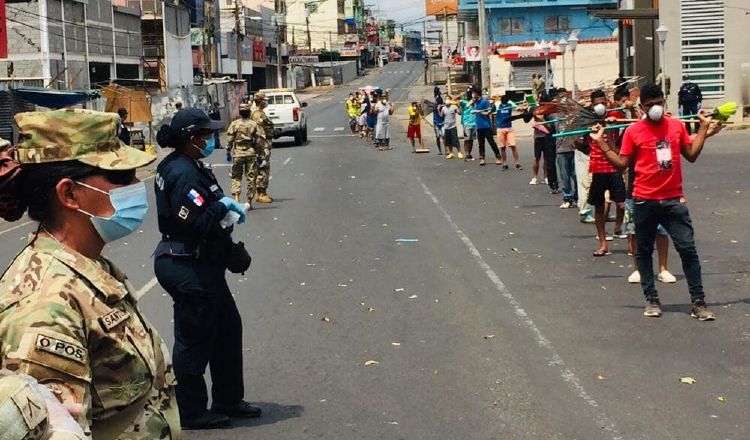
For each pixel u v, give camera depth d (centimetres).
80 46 3881
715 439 540
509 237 1277
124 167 269
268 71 9400
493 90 5800
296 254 1193
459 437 554
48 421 199
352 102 4144
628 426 564
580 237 1261
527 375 669
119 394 262
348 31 13675
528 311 861
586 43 5316
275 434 569
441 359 716
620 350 725
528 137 3331
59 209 268
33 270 254
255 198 1783
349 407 614
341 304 909
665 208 802
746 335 754
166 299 956
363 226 1419
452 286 979
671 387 634
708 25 3136
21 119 265
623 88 1202
